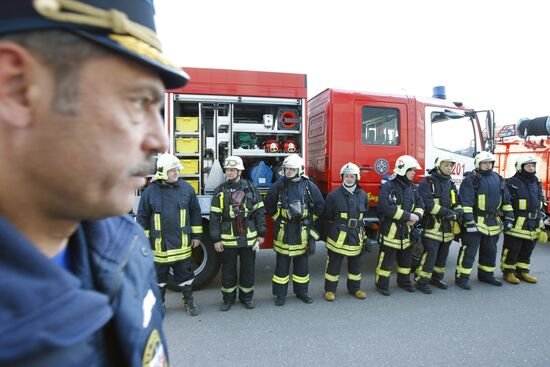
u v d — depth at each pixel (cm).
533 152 673
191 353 264
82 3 36
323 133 452
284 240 360
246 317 330
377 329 305
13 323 33
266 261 523
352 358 257
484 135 513
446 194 412
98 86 38
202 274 394
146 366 56
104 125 39
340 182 437
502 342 283
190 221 345
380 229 405
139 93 42
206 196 382
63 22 35
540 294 400
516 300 380
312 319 326
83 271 51
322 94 461
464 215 413
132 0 41
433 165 475
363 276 464
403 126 458
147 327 58
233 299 352
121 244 60
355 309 351
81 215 43
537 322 322
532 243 446
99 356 47
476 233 417
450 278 461
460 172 493
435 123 479
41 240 45
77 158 38
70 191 39
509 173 736
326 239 394
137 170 44
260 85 394
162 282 331
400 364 250
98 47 37
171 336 291
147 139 46
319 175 466
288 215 353
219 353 264
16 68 35
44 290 36
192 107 400
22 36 35
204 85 379
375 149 447
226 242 345
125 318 52
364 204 382
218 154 399
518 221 438
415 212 395
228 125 397
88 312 40
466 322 321
